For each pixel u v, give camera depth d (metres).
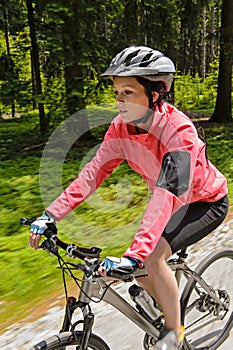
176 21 14.72
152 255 2.18
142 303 2.37
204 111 21.58
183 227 2.28
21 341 3.12
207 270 3.00
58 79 12.98
